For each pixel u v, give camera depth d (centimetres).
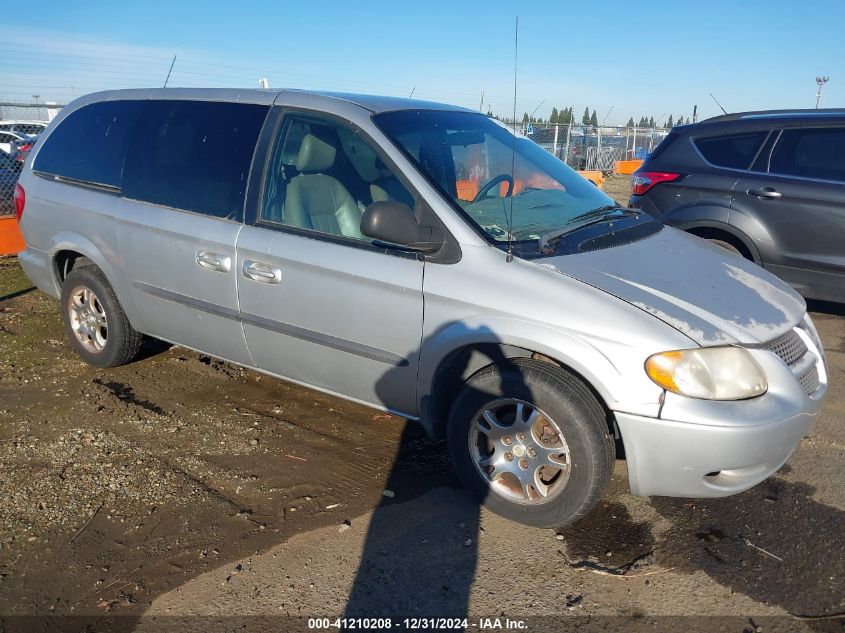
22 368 479
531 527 302
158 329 421
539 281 284
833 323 590
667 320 269
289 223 349
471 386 301
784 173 561
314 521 306
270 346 365
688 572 274
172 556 282
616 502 322
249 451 366
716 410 260
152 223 395
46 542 290
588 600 259
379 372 328
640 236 344
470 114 398
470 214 311
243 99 383
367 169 334
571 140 2130
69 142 460
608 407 272
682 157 612
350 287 324
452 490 332
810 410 283
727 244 585
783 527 301
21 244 841
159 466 349
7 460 354
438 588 265
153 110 418
